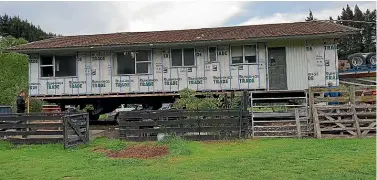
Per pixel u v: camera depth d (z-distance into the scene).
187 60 17.36
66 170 8.24
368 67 20.02
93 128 16.95
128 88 17.77
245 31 18.30
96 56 18.05
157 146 11.03
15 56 33.38
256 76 16.86
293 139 11.88
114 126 17.89
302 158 8.70
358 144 10.45
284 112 14.54
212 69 17.16
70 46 17.39
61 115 12.76
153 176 7.29
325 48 16.47
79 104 19.38
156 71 17.58
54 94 18.27
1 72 31.67
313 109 12.75
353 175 6.98
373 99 12.89
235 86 16.98
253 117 13.60
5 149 11.67
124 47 17.31
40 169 8.43
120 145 11.50
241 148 10.53
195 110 12.66
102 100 19.19
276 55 16.86
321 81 16.45
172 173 7.57
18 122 12.88
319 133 12.13
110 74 17.91
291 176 7.05
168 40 17.08
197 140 12.44
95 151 10.84
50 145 12.05
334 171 7.36
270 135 12.77
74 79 18.14
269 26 19.53
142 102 18.84
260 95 17.02
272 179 6.90
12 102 25.94
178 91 17.34
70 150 11.07
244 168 7.83
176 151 10.05
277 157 8.88
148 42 16.86
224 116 12.55
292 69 16.64
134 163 8.77
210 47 17.19
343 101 13.10
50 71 18.41
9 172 8.21
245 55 17.00
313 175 7.08
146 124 12.75
